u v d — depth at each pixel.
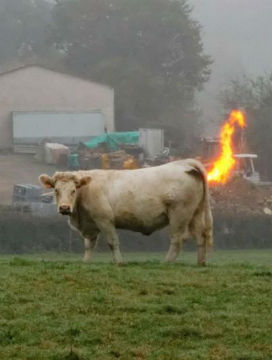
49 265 16.80
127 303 13.29
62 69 114.50
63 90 94.31
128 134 85.88
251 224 52.78
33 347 11.46
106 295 13.74
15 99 92.94
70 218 19.25
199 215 19.06
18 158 84.69
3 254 44.47
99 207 18.83
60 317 12.59
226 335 12.02
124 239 45.97
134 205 18.83
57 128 90.31
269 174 83.75
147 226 19.02
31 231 46.12
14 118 90.00
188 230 19.09
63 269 16.06
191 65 115.94
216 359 11.14
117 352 11.28
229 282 15.02
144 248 46.03
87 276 15.15
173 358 11.15
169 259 19.03
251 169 76.12
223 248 52.06
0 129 91.75
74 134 90.69
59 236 46.19
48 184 18.78
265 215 55.34
